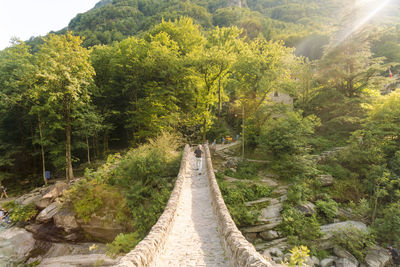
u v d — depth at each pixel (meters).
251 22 92.38
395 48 43.28
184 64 27.75
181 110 30.52
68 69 18.05
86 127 25.23
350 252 15.29
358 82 29.53
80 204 16.56
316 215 17.75
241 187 20.16
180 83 28.91
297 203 18.23
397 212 15.94
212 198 9.30
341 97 28.58
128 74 27.97
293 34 77.12
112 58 28.22
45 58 18.86
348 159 22.05
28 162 29.81
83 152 31.42
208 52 28.09
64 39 19.56
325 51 31.91
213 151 28.33
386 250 15.45
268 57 29.44
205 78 29.27
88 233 16.45
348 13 31.41
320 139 26.94
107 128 29.39
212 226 7.25
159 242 5.05
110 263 14.32
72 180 21.14
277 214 17.83
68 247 16.03
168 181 17.70
